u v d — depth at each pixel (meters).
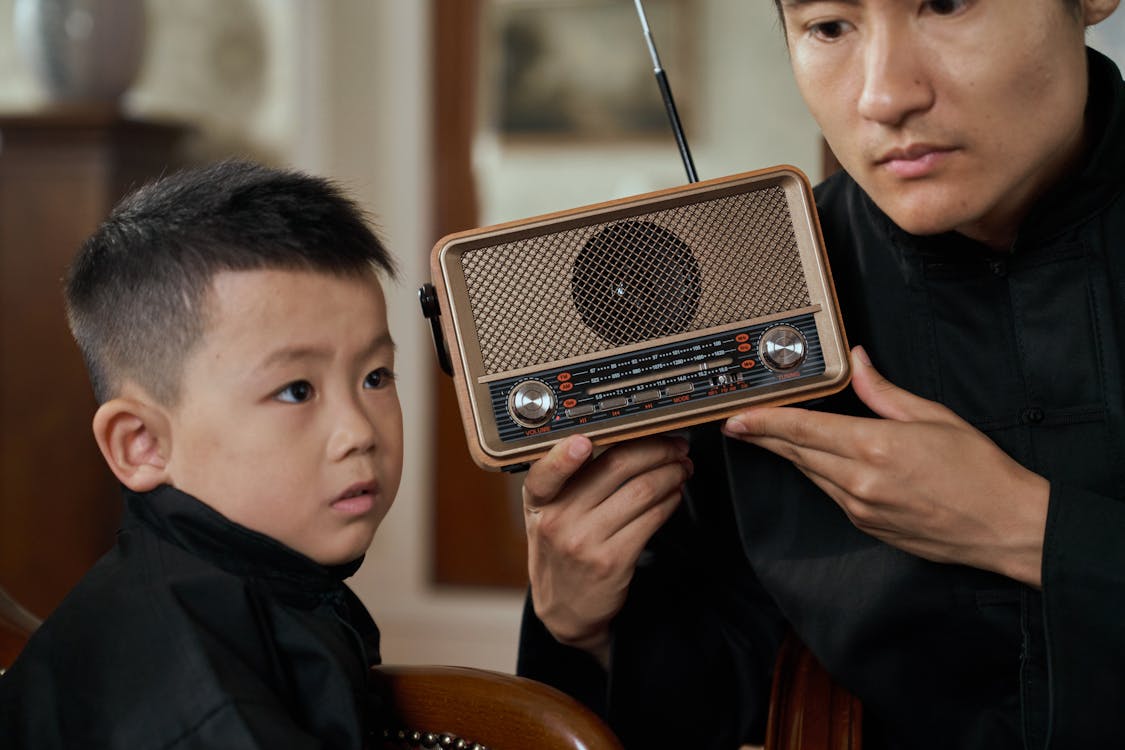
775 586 1.16
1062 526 0.95
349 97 3.97
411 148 3.93
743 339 1.02
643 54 3.78
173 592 0.87
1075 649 0.95
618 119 3.81
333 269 0.96
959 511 0.96
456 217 3.93
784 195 1.03
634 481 1.07
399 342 3.95
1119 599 0.93
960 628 1.09
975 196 0.93
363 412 0.97
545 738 0.91
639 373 1.01
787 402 1.03
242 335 0.92
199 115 4.13
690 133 3.77
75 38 3.53
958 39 0.89
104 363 0.96
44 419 3.48
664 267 1.02
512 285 1.01
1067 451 1.06
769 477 1.18
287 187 0.98
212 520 0.92
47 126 3.41
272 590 0.92
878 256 1.17
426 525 3.96
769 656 1.26
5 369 3.49
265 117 4.10
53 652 0.87
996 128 0.91
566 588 1.11
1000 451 0.99
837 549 1.14
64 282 1.02
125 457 0.95
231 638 0.87
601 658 1.22
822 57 0.96
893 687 1.12
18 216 3.46
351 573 1.02
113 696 0.84
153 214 0.96
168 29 4.10
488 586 3.93
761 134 3.73
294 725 0.83
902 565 1.10
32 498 3.49
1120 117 1.03
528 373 1.01
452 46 3.89
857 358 1.04
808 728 1.12
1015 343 1.09
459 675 0.96
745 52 3.71
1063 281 1.06
